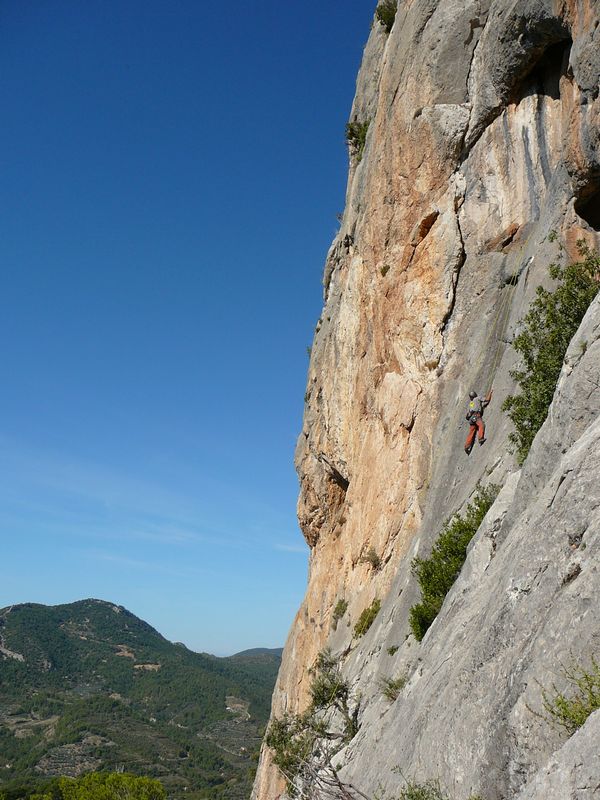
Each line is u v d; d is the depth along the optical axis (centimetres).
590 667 532
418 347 2003
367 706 1609
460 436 1636
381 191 2255
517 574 703
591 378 818
